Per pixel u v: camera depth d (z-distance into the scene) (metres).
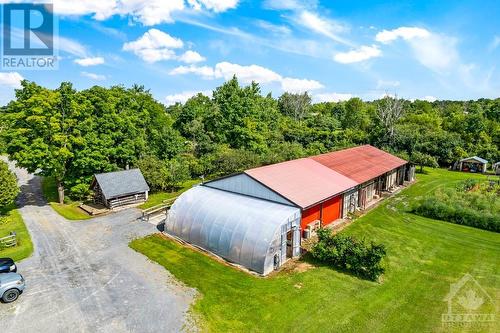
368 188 35.31
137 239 25.03
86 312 15.72
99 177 34.56
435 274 19.59
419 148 62.22
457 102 162.12
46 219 30.80
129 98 47.19
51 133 35.41
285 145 59.62
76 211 33.62
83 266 20.62
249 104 65.31
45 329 14.48
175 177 40.94
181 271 19.78
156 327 14.58
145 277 19.11
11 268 18.92
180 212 25.06
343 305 16.17
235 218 21.72
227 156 46.94
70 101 37.16
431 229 27.41
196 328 14.51
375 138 66.81
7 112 35.44
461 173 56.03
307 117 101.31
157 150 46.47
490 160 60.38
